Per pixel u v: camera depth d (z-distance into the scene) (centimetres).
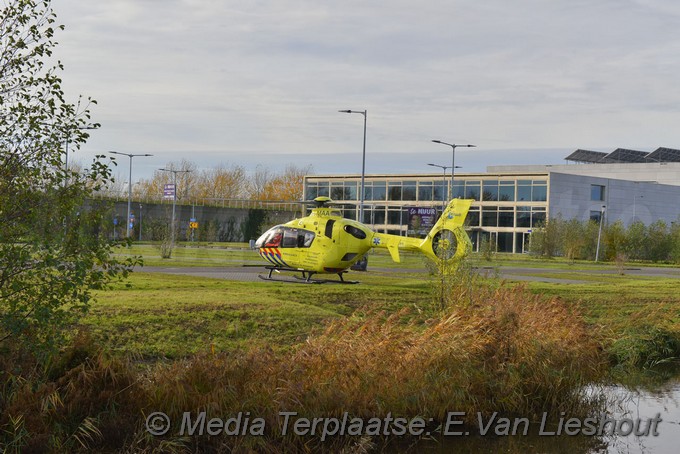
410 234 8531
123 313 2008
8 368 1184
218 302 2319
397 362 1534
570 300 3167
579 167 14662
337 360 1452
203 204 10862
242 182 14688
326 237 3412
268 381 1323
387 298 2883
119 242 1259
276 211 9425
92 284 1231
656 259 9406
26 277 1184
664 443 1464
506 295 2128
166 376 1279
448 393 1492
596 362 1948
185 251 6700
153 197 11138
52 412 1129
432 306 2402
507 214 10406
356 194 11506
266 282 3428
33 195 1202
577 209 10550
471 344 1681
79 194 1220
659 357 2252
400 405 1430
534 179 10188
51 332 1222
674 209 12281
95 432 1113
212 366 1320
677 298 3547
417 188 10950
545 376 1683
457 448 1379
